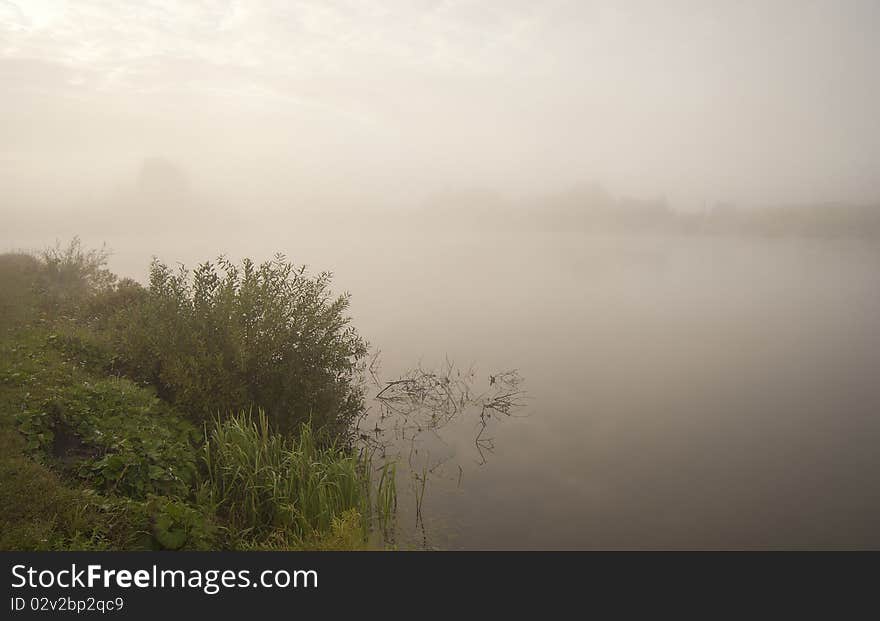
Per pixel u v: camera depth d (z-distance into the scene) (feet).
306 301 37.52
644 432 42.73
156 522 21.74
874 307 96.22
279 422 34.06
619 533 29.07
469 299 104.83
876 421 45.55
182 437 30.17
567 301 103.30
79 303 46.93
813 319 86.69
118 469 24.26
